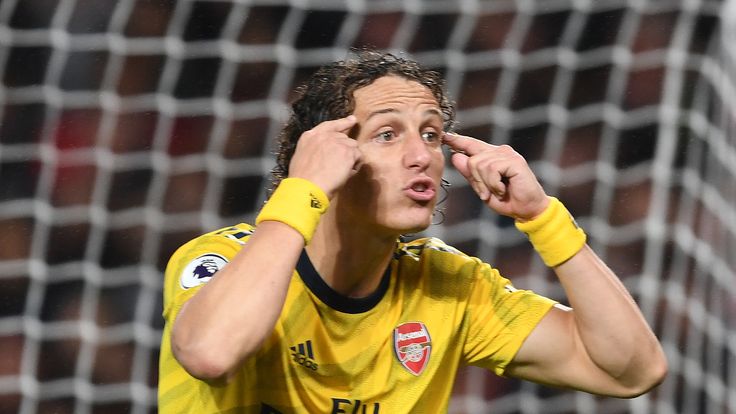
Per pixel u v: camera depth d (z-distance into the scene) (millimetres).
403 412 6910
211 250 6730
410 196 6441
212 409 6672
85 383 15156
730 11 14281
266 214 6180
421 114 6543
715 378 14156
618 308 6785
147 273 15367
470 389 15117
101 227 15352
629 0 15523
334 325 6730
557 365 7109
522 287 15219
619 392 7047
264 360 6609
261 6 15797
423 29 16062
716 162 14172
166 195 15445
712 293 14109
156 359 15312
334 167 6238
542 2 15727
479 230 15102
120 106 15516
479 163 6797
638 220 15078
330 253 6691
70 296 15266
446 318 7086
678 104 14672
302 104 6977
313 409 6742
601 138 15328
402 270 7121
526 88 15648
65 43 15594
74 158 15469
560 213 6828
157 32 15711
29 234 15281
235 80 15664
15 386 15055
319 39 15844
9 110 15422
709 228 14141
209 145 15555
